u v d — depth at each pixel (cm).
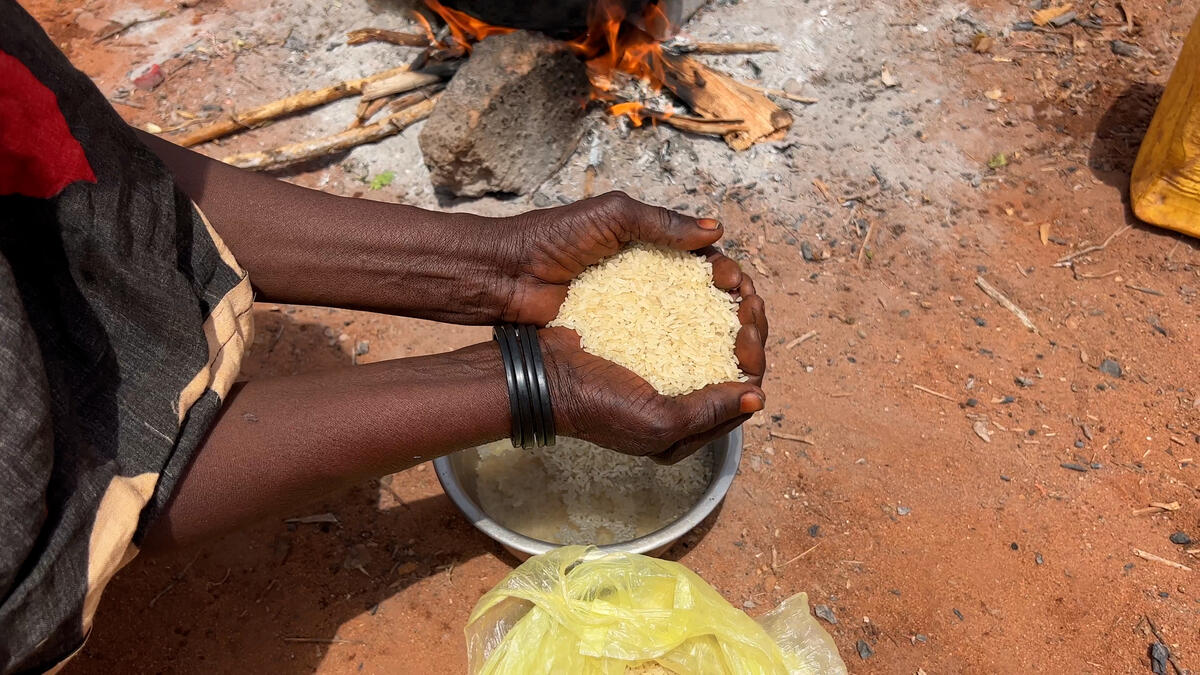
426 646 71
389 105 104
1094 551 77
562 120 99
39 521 44
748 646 59
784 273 95
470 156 94
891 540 77
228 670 70
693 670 58
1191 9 118
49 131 46
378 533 77
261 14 116
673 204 99
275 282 64
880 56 111
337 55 110
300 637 72
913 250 97
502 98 93
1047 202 101
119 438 49
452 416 58
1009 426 84
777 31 112
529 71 93
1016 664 71
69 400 48
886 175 102
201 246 55
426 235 65
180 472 51
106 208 49
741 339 63
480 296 67
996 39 115
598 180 101
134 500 48
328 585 74
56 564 45
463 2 103
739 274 67
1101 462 82
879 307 92
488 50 94
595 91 104
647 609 60
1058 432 84
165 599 73
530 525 73
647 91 106
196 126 105
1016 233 98
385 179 101
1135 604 74
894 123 106
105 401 49
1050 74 111
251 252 62
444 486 69
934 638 72
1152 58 113
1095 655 72
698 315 65
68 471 46
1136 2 119
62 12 118
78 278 48
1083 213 100
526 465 76
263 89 109
